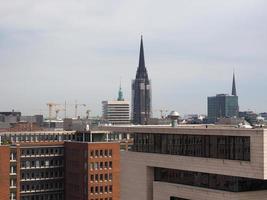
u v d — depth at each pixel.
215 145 94.75
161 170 110.25
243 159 89.00
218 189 95.94
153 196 109.88
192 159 99.00
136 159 114.31
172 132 103.81
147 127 111.94
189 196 100.56
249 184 93.06
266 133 84.69
